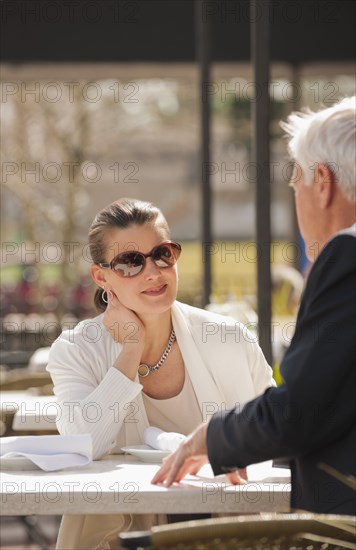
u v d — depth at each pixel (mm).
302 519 1884
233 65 9469
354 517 1959
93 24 9141
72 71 9711
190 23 9195
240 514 2500
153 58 9242
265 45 5055
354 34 9453
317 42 9477
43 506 2408
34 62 9172
